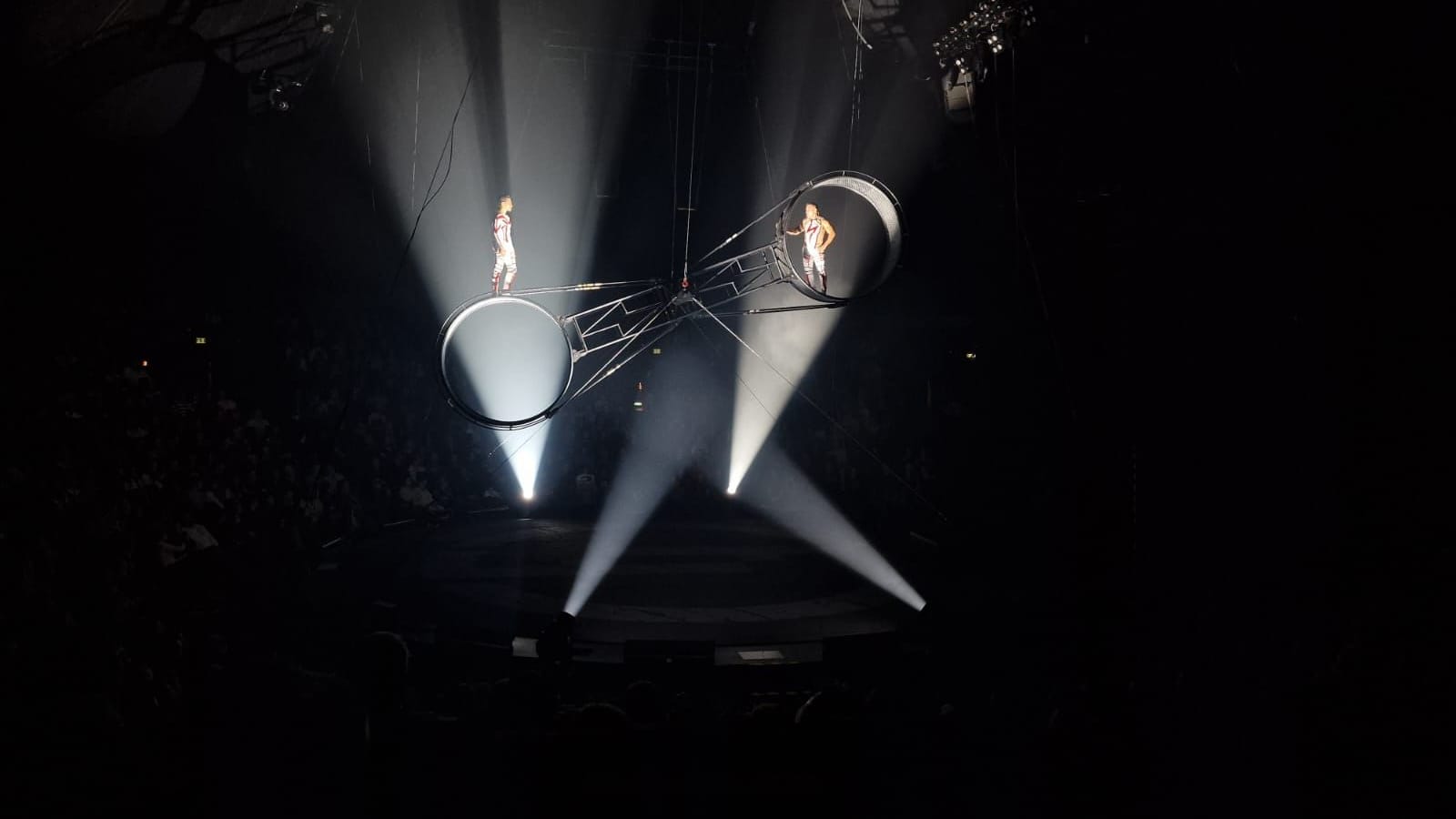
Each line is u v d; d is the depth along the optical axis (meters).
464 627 10.69
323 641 10.70
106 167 14.52
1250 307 9.73
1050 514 14.88
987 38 12.83
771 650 10.34
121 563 9.10
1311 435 9.02
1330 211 8.70
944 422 17.97
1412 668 6.40
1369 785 5.88
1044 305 13.00
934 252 17.23
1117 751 5.71
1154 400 11.07
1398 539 8.22
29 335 13.05
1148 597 10.60
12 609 7.11
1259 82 9.23
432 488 18.50
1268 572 9.38
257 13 13.63
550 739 5.09
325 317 19.39
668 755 5.44
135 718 7.04
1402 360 8.23
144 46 12.76
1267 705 6.75
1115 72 11.14
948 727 5.79
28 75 11.95
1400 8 7.73
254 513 13.84
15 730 6.15
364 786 5.63
